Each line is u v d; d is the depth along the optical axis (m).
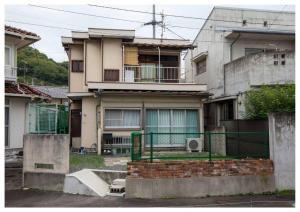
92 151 17.34
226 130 13.95
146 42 19.67
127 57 19.20
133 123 17.09
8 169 12.17
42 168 10.98
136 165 9.62
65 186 10.46
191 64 24.08
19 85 15.41
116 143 16.62
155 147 16.97
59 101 29.67
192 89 17.88
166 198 9.47
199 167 9.73
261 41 20.00
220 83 19.86
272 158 10.08
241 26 20.98
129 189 9.56
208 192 9.67
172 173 9.61
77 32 18.98
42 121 15.05
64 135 10.85
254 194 9.88
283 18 21.47
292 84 14.80
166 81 19.80
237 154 12.38
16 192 10.53
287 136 10.09
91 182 10.44
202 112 17.73
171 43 19.89
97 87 17.09
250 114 13.44
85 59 19.00
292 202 8.98
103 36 18.44
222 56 19.70
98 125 17.30
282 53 16.36
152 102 17.30
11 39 14.94
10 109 14.23
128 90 17.39
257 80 16.33
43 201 9.41
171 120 17.45
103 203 9.02
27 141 11.18
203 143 17.17
